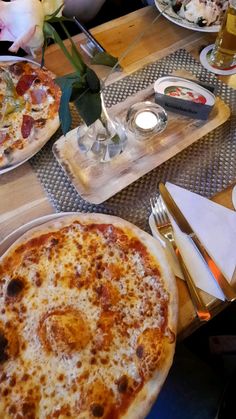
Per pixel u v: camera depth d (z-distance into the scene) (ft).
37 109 1.79
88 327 1.30
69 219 1.47
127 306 1.32
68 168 1.64
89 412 1.16
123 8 3.14
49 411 1.18
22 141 1.70
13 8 1.12
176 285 1.33
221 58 1.99
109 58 1.39
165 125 1.75
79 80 1.24
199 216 1.51
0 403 1.19
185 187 1.62
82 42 2.12
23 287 1.36
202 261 1.41
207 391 1.72
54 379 1.22
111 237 1.44
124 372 1.22
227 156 1.71
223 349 2.16
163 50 2.09
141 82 1.96
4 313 1.32
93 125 1.59
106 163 1.65
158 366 1.20
